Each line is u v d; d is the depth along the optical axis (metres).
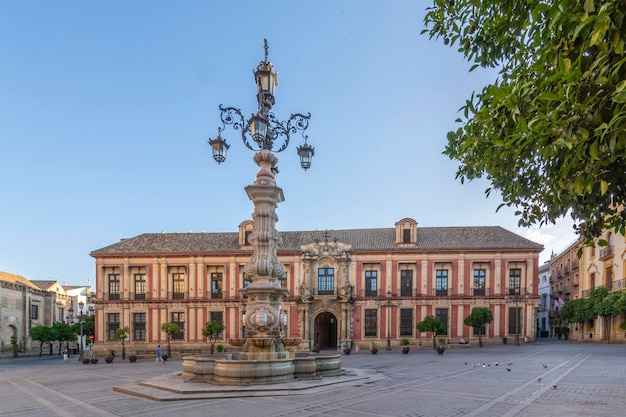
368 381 13.88
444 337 41.38
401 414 8.83
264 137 14.21
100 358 40.91
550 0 4.02
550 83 3.88
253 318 13.77
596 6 3.41
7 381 19.81
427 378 15.34
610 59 3.41
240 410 9.32
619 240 39.84
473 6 5.78
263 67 15.04
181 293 44.16
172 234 48.59
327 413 8.92
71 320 50.81
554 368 18.41
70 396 12.85
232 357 14.74
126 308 43.66
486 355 28.14
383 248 43.19
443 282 42.53
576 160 3.65
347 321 42.34
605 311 36.81
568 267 55.94
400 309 42.31
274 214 15.12
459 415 8.74
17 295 54.12
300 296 42.59
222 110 15.28
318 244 43.78
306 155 15.73
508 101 4.20
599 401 10.31
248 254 43.62
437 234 45.31
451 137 6.48
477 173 6.30
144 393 11.93
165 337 43.09
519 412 9.02
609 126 3.12
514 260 41.47
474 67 6.00
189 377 14.10
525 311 40.72
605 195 4.49
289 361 12.95
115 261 44.38
